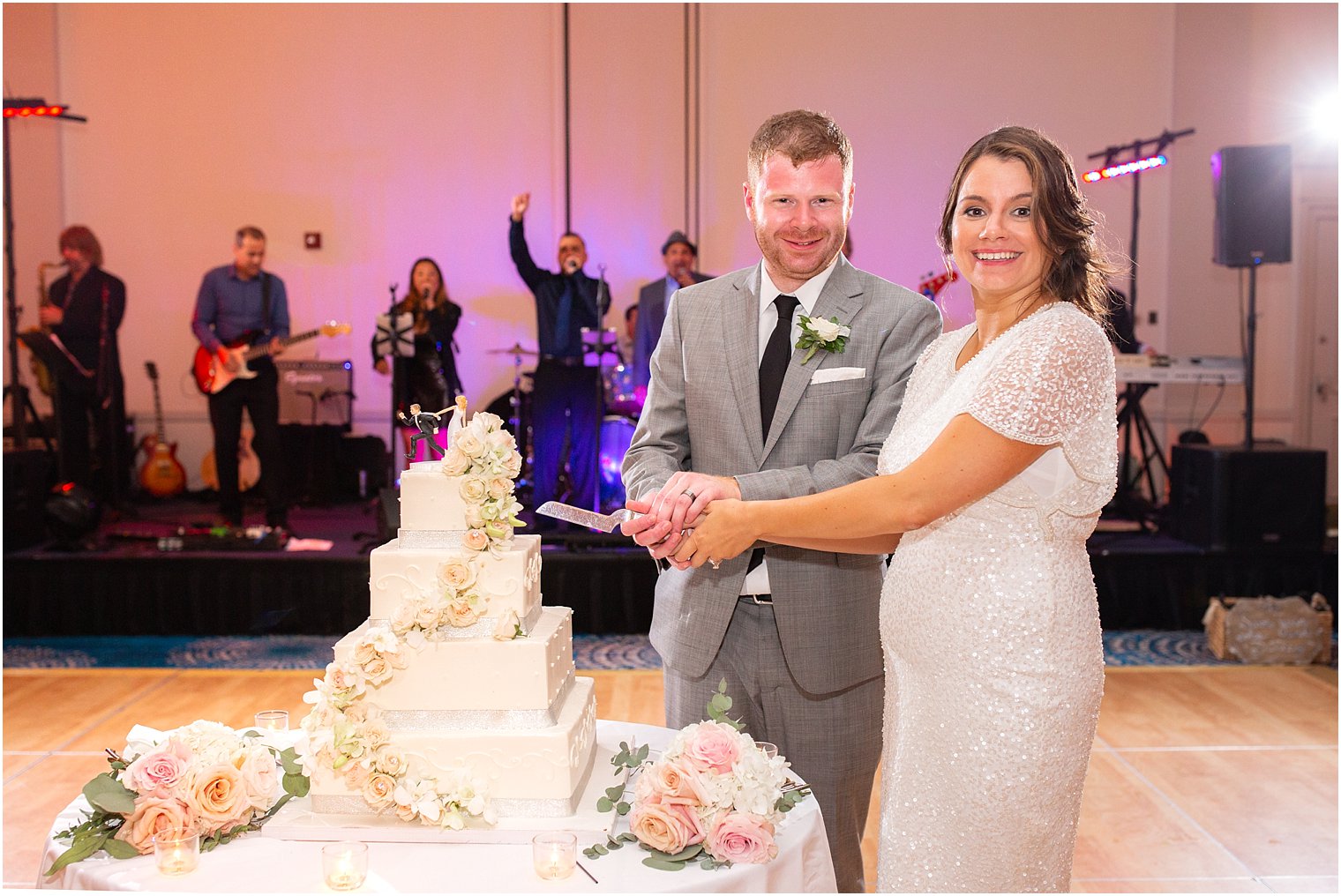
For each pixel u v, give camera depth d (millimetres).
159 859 1461
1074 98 8492
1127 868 3197
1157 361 6668
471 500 1630
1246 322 8453
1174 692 4859
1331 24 8297
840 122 8555
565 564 5883
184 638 5848
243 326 7309
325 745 1557
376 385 8711
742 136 8578
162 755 1586
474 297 8664
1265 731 4348
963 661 1539
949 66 8516
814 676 2154
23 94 8516
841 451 2162
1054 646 1514
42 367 8234
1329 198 8422
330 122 8633
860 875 2301
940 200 8578
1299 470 5996
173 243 8664
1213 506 6039
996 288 1563
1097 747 4180
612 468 6766
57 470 7676
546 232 8641
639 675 5082
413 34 8594
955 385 1607
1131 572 6004
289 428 8211
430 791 1552
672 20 8531
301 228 8664
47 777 3834
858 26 8516
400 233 8648
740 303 2238
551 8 8523
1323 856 3262
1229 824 3496
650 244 8625
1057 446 1500
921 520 1525
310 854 1536
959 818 1548
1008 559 1525
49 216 8562
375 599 1641
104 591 5891
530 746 1580
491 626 1615
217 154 8633
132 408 8719
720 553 1746
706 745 1577
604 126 8586
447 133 8617
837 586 2170
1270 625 5312
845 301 2201
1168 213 8414
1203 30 8352
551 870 1427
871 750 2252
